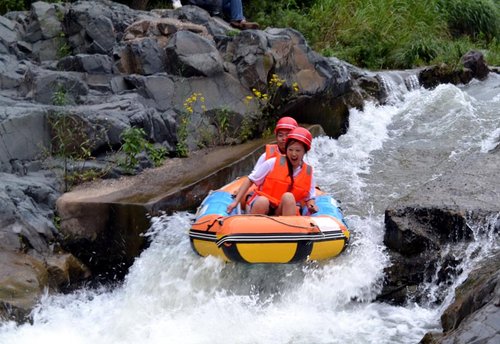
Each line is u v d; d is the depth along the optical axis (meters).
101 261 8.02
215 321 6.77
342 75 11.87
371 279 7.37
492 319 5.36
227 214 7.47
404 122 11.98
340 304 7.22
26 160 8.69
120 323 6.82
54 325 6.74
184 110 10.05
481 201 7.64
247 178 7.59
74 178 8.62
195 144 9.95
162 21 11.12
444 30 18.84
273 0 16.69
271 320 6.82
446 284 7.18
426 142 11.11
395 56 16.19
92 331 6.70
